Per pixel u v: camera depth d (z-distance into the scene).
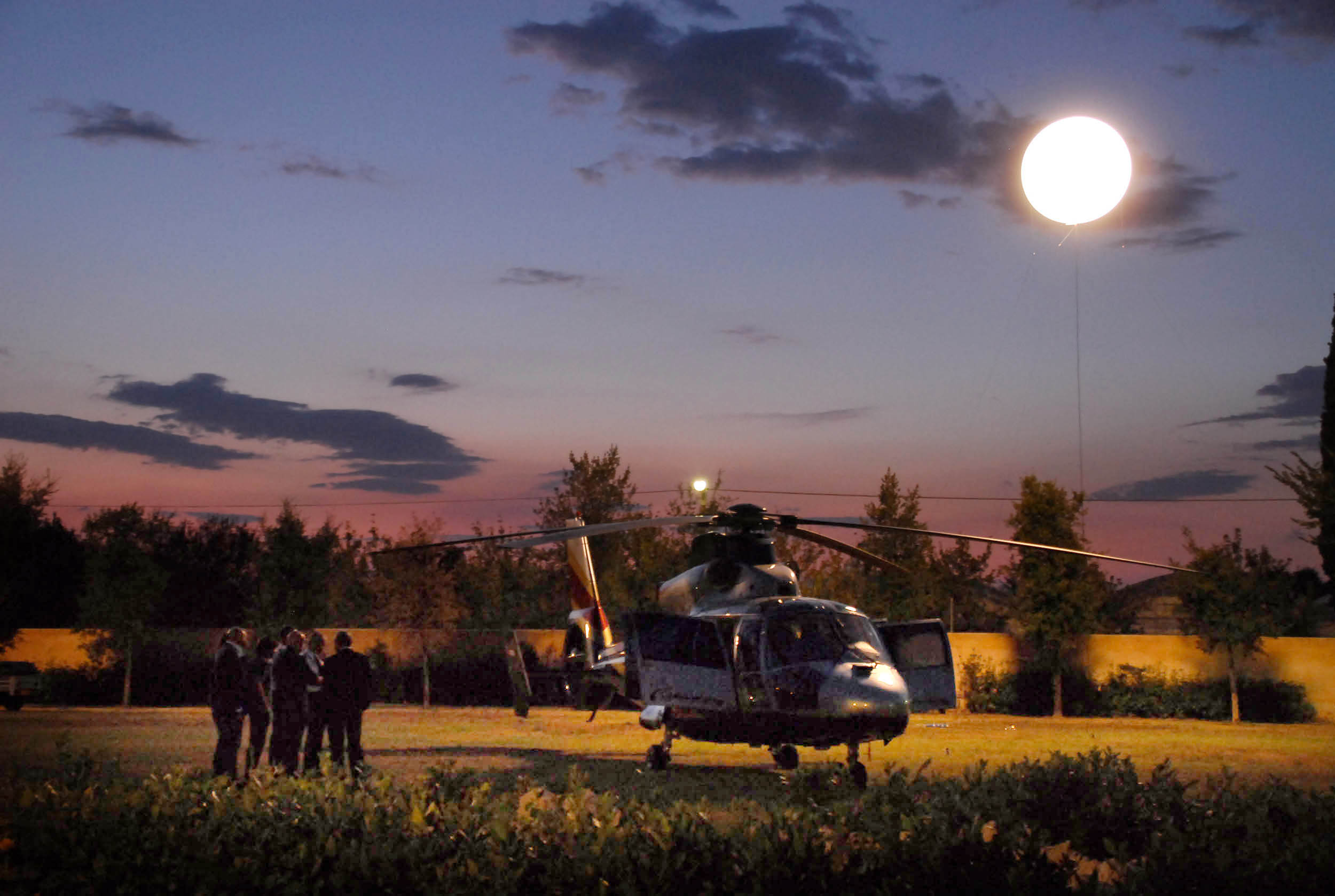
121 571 38.09
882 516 38.34
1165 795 8.23
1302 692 30.45
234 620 51.00
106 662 39.22
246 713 13.02
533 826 5.97
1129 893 5.66
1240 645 30.62
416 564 39.28
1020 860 5.70
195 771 7.45
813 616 14.80
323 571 40.59
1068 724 28.00
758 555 16.30
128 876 5.89
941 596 41.31
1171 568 13.58
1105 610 36.66
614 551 41.59
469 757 18.16
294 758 13.33
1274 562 30.77
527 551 46.06
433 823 6.31
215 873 5.76
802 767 8.67
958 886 5.62
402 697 37.72
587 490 42.31
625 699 18.86
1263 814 6.62
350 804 6.59
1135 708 31.98
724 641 15.15
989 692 33.81
